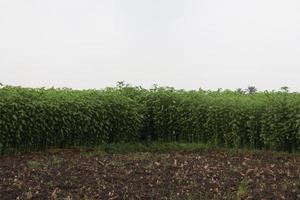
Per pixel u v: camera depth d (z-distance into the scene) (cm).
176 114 2052
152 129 2123
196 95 2105
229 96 2133
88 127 1844
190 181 1158
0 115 1588
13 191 1038
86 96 1906
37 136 1695
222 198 1012
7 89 1728
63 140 1800
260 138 1827
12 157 1525
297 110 1716
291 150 1772
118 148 1828
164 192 1056
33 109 1666
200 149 1825
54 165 1348
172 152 1767
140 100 2142
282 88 1891
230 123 1883
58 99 1773
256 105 1856
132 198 1005
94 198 996
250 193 1049
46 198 988
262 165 1412
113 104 1942
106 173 1235
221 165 1399
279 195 1036
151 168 1310
